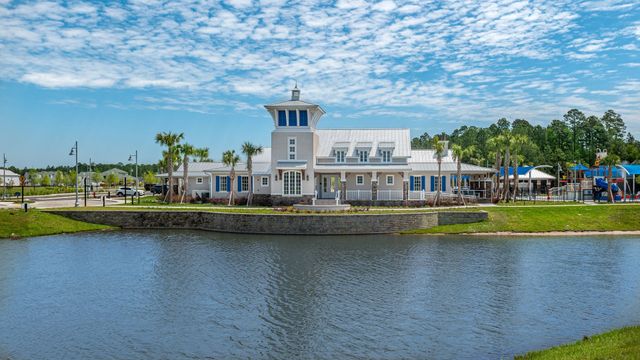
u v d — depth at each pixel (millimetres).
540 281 29312
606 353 16344
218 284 28734
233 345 19672
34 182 152750
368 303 24984
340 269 32438
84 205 62219
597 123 149250
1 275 31203
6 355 18766
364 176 63688
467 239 45156
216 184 67562
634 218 52469
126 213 53344
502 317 22781
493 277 30297
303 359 18312
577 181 86250
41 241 44281
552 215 53031
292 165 60719
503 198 68688
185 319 22734
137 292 27203
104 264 34281
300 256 36781
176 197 70312
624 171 68750
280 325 21859
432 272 31625
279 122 61750
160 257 36562
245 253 38000
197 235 47750
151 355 18750
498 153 67125
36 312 23844
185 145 68625
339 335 20625
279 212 50875
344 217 47844
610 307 24188
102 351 19125
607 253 38250
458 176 60594
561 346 18328
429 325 21750
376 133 67812
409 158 69062
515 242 43531
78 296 26516
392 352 18859
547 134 149500
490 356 18391
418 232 48812
